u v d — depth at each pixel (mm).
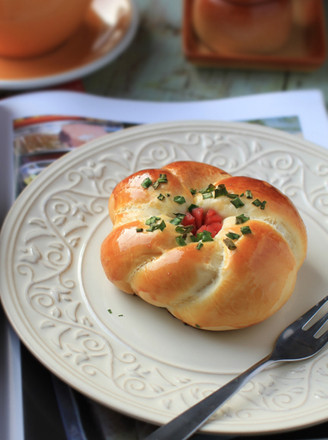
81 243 364
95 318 330
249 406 293
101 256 336
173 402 294
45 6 457
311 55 528
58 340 315
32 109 456
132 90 521
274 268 313
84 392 293
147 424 312
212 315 313
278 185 399
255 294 310
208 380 308
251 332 328
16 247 351
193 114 460
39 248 354
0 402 312
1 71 491
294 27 547
